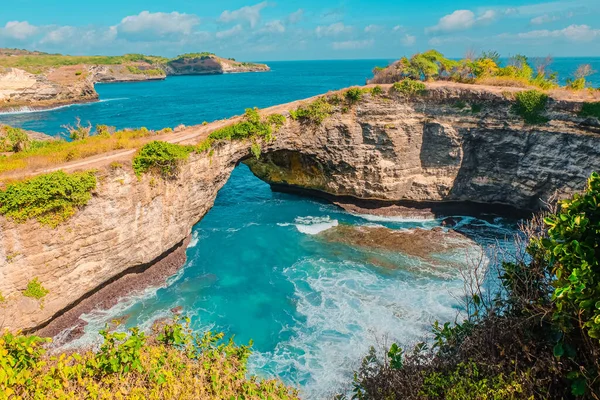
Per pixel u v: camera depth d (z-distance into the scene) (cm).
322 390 1934
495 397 889
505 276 1148
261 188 4766
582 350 902
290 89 15388
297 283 2838
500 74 4125
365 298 2641
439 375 1059
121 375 1070
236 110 10194
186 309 2559
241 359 1327
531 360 961
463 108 3647
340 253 3241
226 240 3456
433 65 4178
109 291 2617
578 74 4306
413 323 2372
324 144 3884
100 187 2395
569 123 3262
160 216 2819
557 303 887
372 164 3894
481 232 3538
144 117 9312
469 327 1191
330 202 4259
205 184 3173
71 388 1022
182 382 1123
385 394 1099
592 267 823
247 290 2759
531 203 3612
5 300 2091
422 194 3934
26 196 2067
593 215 869
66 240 2283
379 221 3862
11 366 990
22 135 3491
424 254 3188
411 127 3784
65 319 2377
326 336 2305
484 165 3728
